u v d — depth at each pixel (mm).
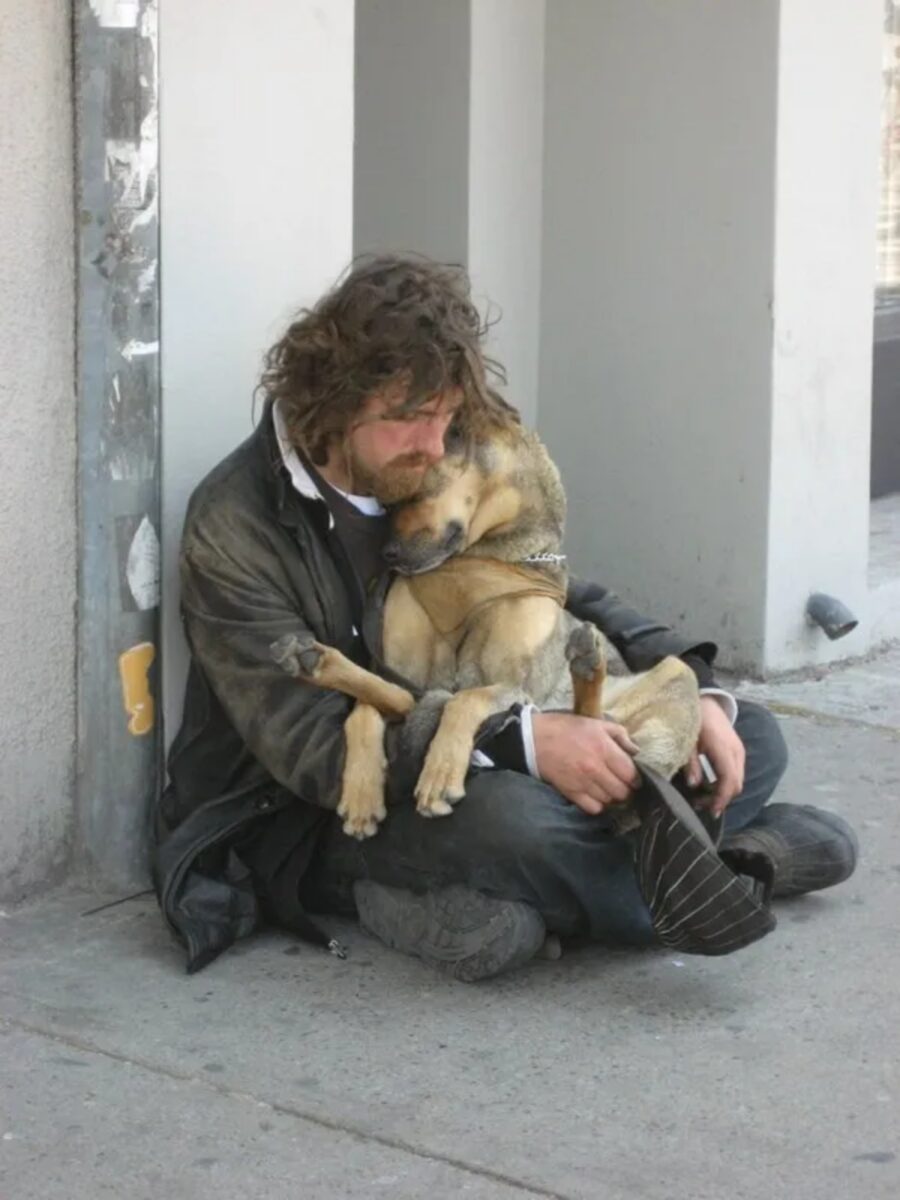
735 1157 2814
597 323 5703
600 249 5656
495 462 3322
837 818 3848
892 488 7578
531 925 3332
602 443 5754
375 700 3277
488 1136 2861
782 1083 3057
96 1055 3100
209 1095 2973
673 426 5586
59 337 3557
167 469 3695
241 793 3537
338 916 3703
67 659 3684
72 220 3539
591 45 5562
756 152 5281
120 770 3717
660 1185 2727
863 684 5547
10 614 3562
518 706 3283
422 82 5477
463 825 3264
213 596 3420
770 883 3566
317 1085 3014
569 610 3822
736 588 5527
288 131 3822
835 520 5648
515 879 3291
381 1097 2979
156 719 3754
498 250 5617
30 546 3574
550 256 5762
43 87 3457
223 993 3346
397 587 3459
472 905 3326
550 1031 3229
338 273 3967
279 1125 2885
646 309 5590
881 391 7438
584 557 5848
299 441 3338
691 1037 3215
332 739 3293
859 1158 2820
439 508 3273
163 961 3480
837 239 5469
